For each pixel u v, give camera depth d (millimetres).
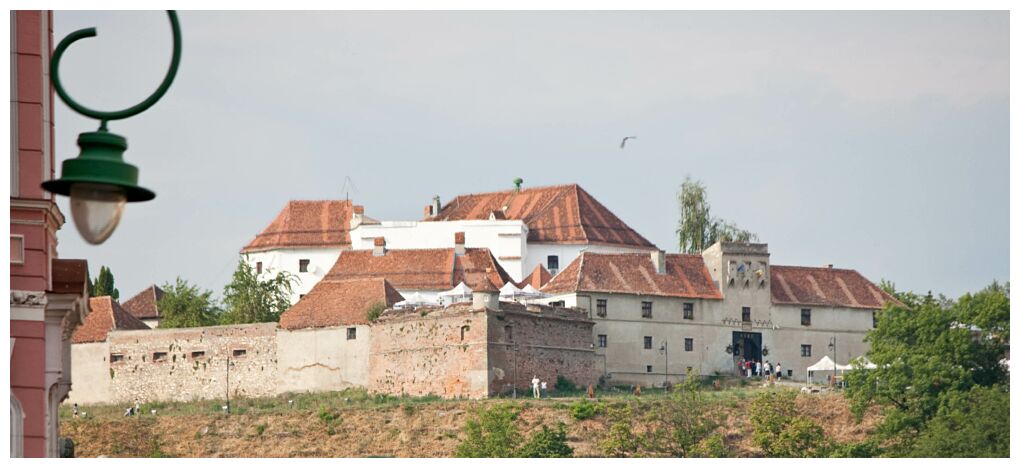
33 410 79625
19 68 80625
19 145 80250
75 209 56156
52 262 83250
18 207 80062
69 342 89688
